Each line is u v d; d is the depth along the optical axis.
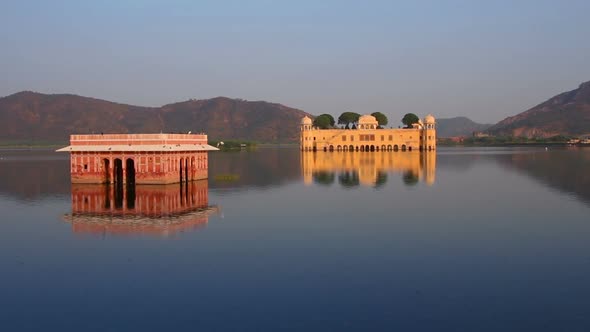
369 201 41.75
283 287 20.06
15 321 17.38
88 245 26.83
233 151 161.00
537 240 27.16
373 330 16.23
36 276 21.83
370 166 81.56
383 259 23.69
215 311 17.86
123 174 51.84
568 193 46.41
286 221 32.88
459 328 16.31
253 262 23.34
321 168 78.44
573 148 174.62
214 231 29.84
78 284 20.78
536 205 39.22
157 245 26.55
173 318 17.34
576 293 19.09
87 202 41.72
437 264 22.84
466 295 19.05
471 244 26.39
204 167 59.94
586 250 24.98
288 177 63.94
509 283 20.27
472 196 44.69
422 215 34.94
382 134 137.38
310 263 23.12
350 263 23.06
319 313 17.56
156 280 21.05
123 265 23.14
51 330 16.66
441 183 55.72
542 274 21.33
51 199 43.88
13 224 32.78
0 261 24.05
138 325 16.89
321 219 33.53
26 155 137.88
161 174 51.59
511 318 17.00
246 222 32.56
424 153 126.81
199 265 22.98
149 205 39.78
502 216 34.44
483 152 147.38
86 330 16.61
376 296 19.03
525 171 72.12
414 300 18.61
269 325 16.67
